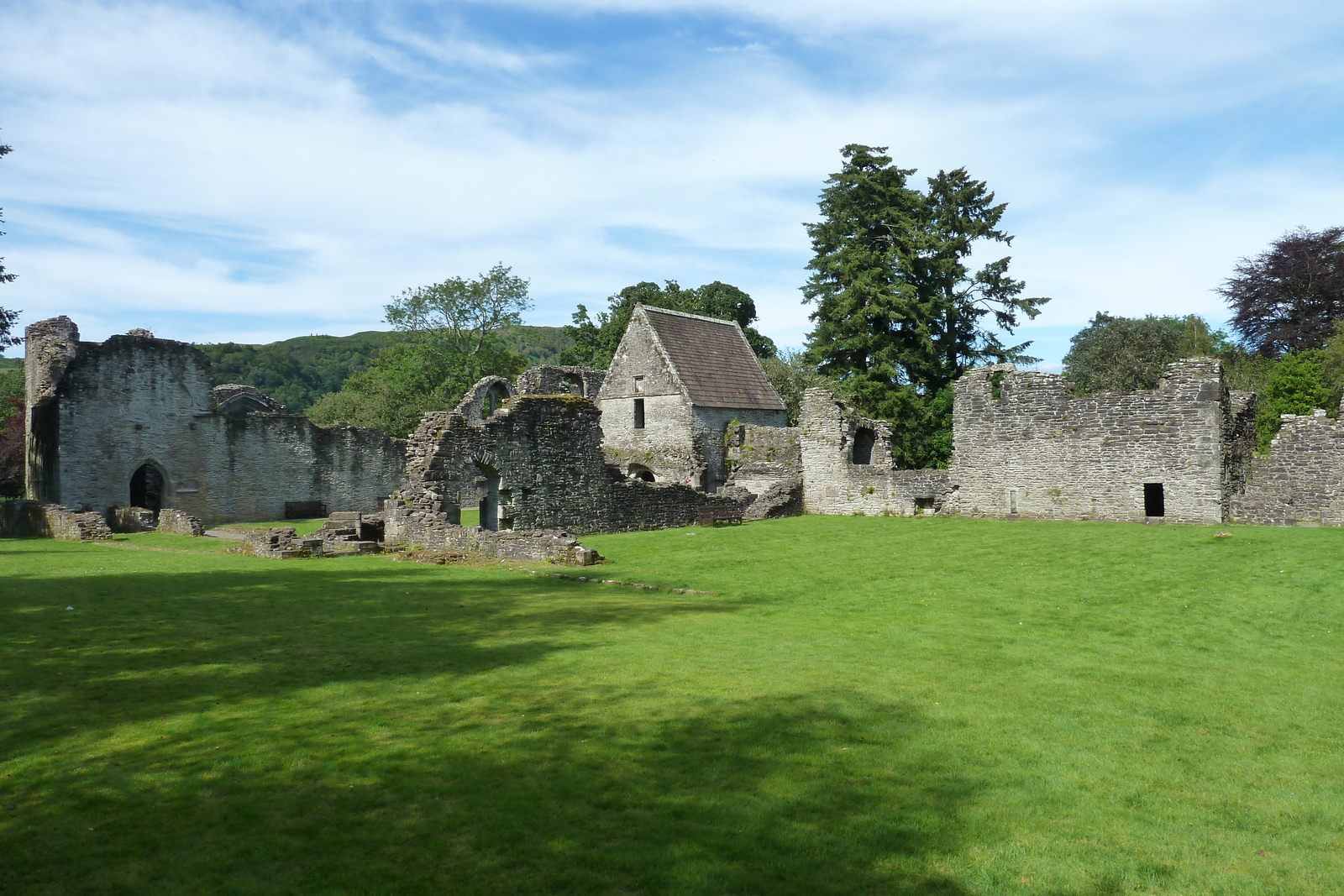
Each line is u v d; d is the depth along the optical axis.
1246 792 7.01
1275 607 15.34
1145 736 8.30
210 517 41.31
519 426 28.59
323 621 12.91
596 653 10.98
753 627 13.17
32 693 8.76
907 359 54.34
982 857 5.75
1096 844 6.01
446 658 10.55
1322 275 57.44
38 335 40.06
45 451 38.16
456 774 6.79
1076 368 58.88
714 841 5.80
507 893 5.11
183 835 5.73
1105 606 15.48
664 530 31.47
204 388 41.50
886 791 6.73
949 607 15.37
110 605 14.13
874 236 56.38
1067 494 33.12
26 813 6.00
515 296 73.81
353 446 46.84
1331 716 9.08
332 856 5.50
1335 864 5.80
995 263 57.50
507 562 21.33
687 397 44.06
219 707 8.38
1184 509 30.70
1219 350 60.81
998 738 8.05
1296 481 29.02
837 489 38.69
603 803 6.34
